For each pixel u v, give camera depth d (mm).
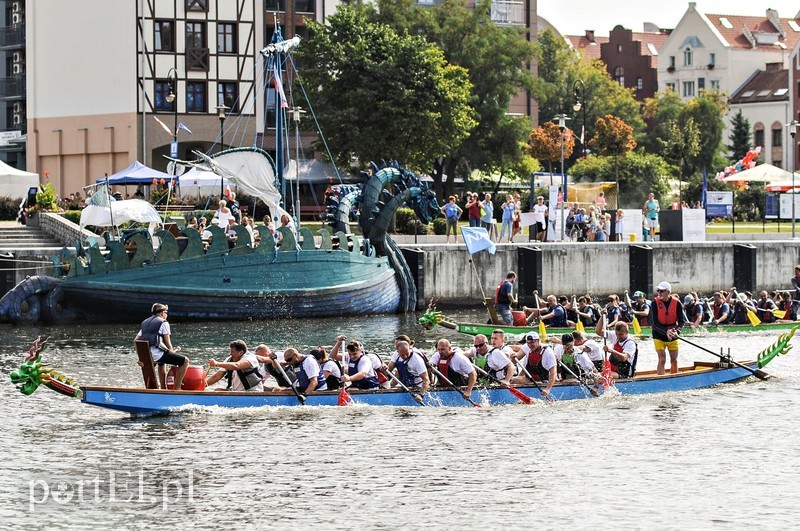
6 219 93125
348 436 39250
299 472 35250
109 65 114375
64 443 38500
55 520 31422
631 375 46875
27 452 37469
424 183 79938
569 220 89875
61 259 70688
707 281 90250
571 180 139250
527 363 44969
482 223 86000
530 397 44250
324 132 105812
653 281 88125
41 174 119938
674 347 47688
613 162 137750
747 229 106438
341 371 44219
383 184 78750
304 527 30703
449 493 33375
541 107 182000
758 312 67750
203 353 57469
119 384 48594
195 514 31719
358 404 42875
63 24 117375
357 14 111875
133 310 69250
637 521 31141
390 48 105750
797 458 37031
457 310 81062
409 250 80938
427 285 81688
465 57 122562
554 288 85188
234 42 115750
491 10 141750
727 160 182250
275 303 71938
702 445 38594
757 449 38094
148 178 84500
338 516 31469
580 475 35156
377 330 67812
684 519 31312
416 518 31312
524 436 39625
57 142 118312
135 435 39250
